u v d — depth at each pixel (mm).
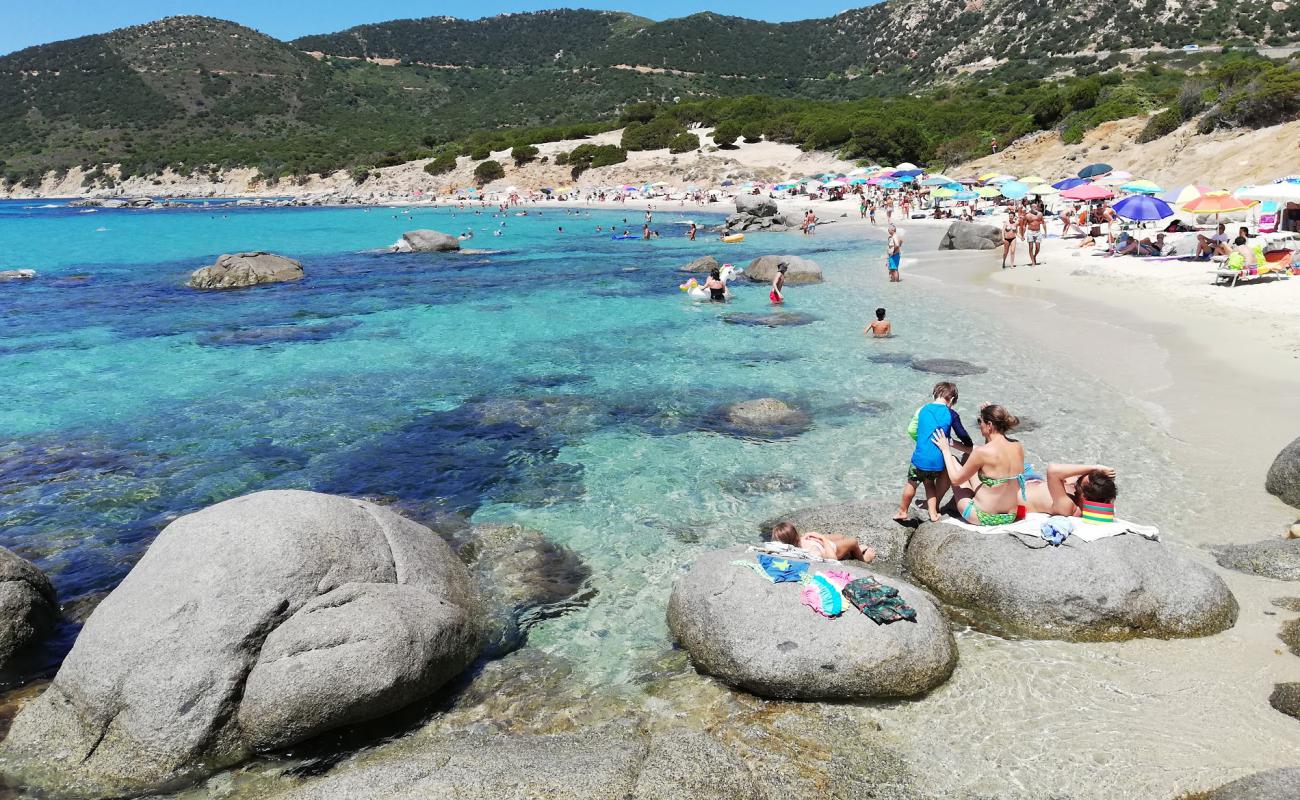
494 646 6680
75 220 68438
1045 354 15430
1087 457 10125
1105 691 5684
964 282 24719
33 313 22109
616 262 33719
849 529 8117
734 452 10992
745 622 6016
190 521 6242
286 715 5340
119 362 16469
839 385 13969
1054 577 6531
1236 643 6137
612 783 4770
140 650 5461
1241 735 5109
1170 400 12211
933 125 80188
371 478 10367
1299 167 35688
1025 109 79625
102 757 5285
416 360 16500
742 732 5422
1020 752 5098
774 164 81312
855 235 42500
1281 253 21781
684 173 82938
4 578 6691
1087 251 29203
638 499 9562
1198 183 40781
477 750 5141
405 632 5793
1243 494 8812
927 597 6441
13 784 5195
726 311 21391
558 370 15523
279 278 28344
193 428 12352
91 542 8695
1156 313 18281
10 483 10258
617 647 6605
